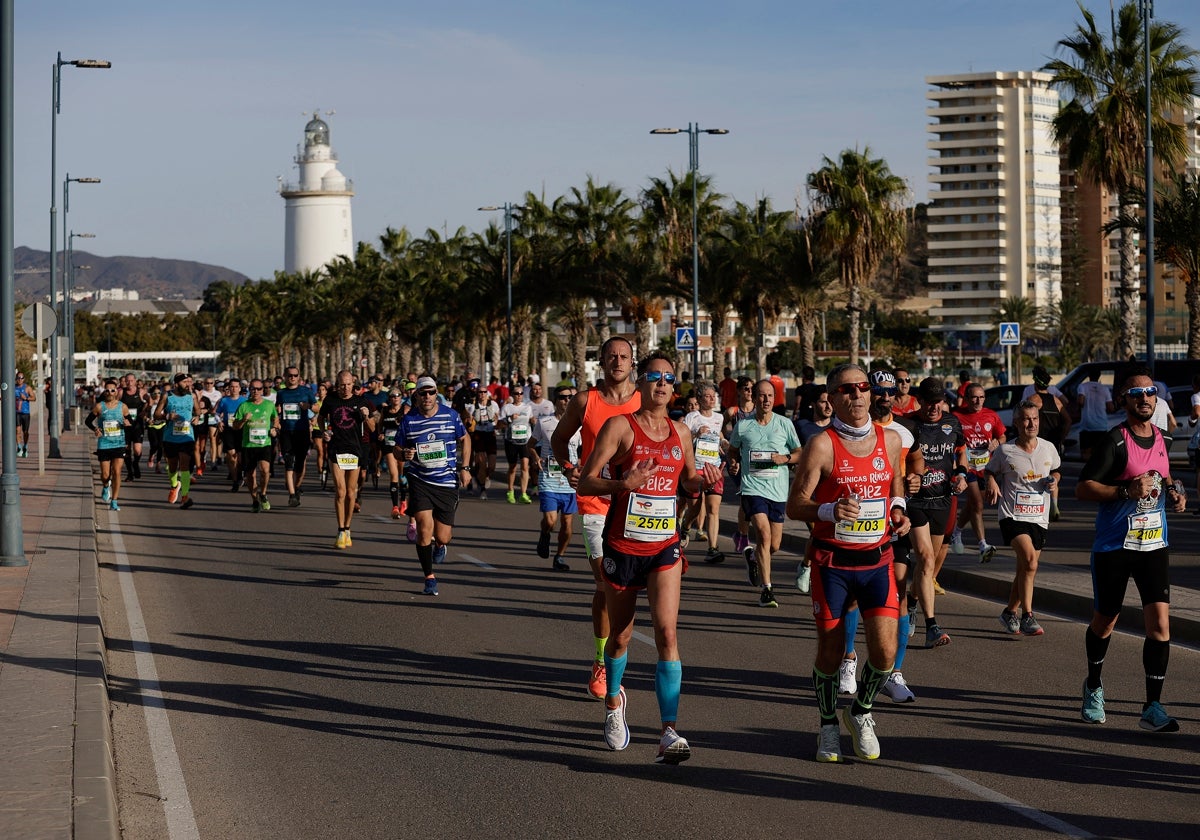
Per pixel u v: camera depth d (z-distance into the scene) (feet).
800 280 170.09
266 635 35.83
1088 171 132.05
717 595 42.42
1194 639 34.35
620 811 20.24
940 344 544.21
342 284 336.49
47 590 40.96
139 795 21.38
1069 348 436.35
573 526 65.21
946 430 34.65
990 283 560.61
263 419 72.43
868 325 453.58
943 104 563.07
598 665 27.61
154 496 82.38
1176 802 20.54
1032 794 20.99
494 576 47.32
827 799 20.77
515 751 23.85
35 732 23.43
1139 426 25.29
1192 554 50.37
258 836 19.30
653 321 195.62
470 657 32.60
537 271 198.39
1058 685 29.19
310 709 27.22
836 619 22.58
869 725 23.06
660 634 22.77
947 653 32.91
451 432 42.78
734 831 19.21
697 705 27.40
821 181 162.09
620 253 183.01
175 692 28.89
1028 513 34.78
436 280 268.00
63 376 192.95
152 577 47.47
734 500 75.66
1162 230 127.75
